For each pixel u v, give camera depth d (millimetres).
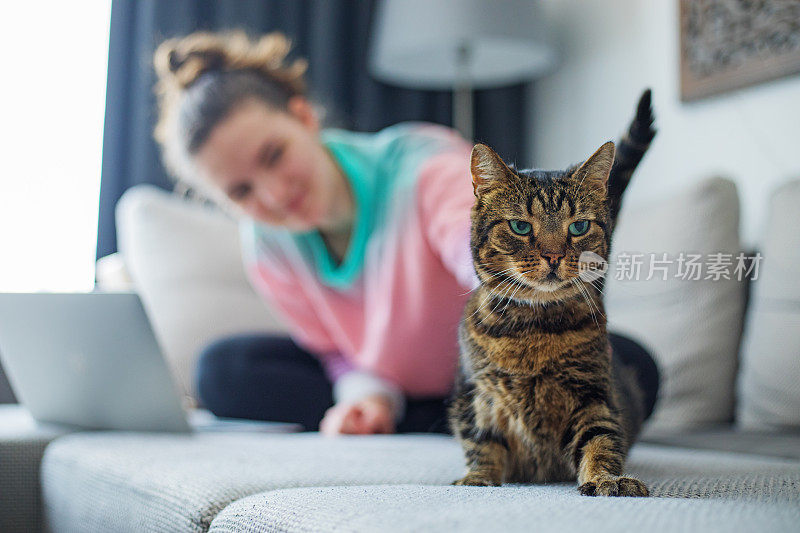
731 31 2578
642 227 2059
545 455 941
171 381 1465
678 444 1543
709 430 1829
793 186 1889
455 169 1812
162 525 914
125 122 3072
